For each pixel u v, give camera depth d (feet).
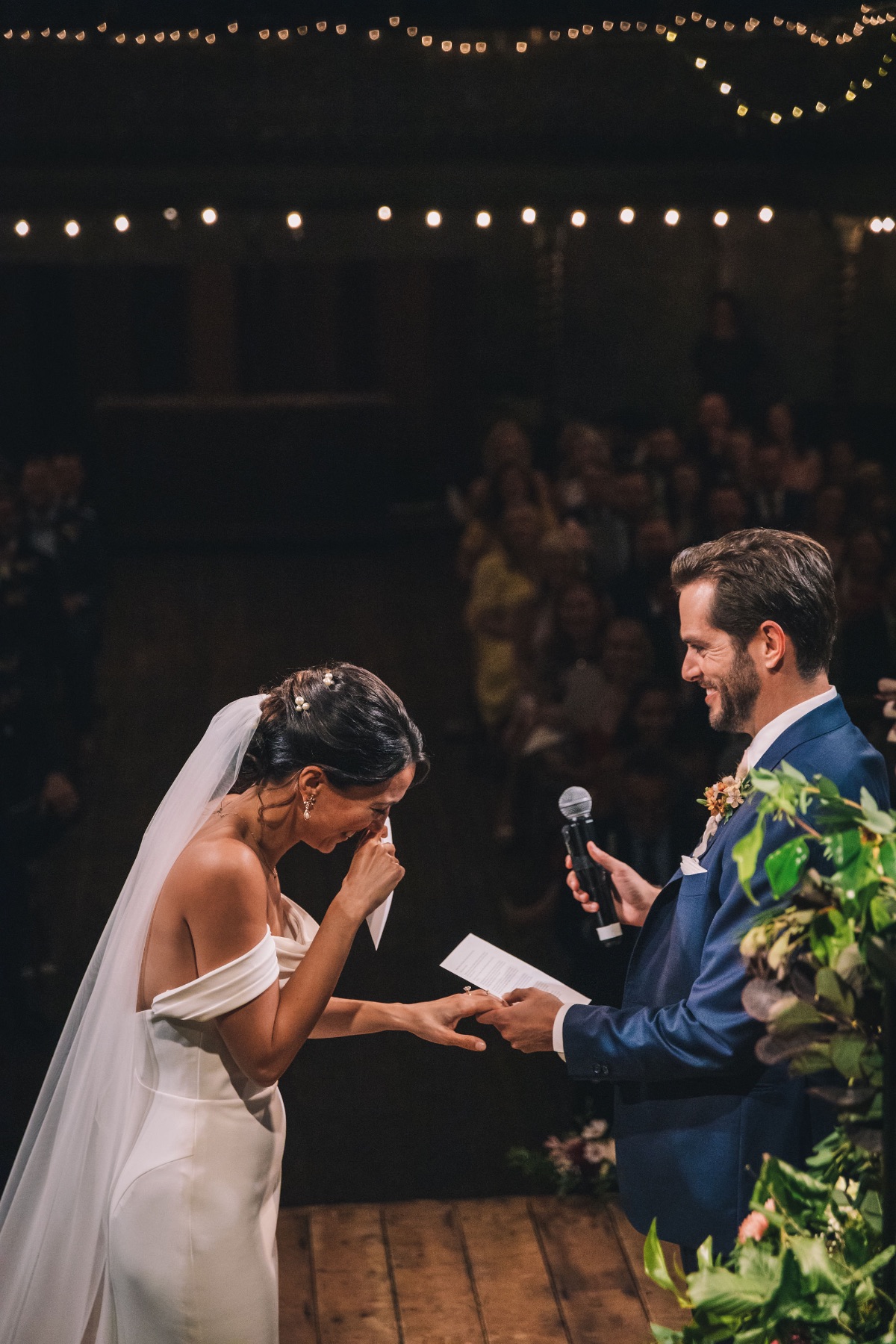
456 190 26.45
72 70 25.52
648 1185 7.76
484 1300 10.36
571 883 9.02
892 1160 5.82
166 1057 7.66
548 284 37.42
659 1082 7.75
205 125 25.88
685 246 41.06
